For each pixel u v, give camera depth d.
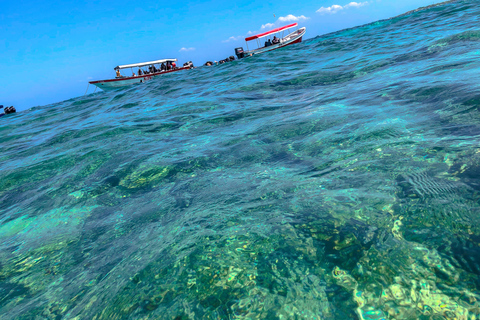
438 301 0.94
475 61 3.96
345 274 1.12
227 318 1.04
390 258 1.14
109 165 3.18
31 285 1.48
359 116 3.00
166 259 1.42
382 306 0.97
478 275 0.99
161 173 2.68
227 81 9.01
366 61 6.68
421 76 3.99
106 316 1.16
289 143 2.75
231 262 1.30
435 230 1.22
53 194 2.72
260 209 1.70
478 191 1.38
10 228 2.20
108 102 9.84
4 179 3.40
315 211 1.55
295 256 1.26
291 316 1.00
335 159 2.16
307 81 6.17
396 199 1.49
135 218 1.96
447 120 2.30
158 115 5.63
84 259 1.62
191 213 1.84
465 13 11.17
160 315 1.10
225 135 3.51
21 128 7.54
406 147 2.03
